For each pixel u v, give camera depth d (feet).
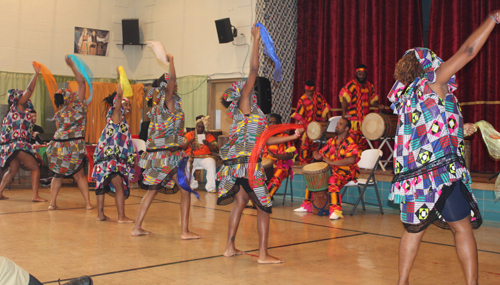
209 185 28.50
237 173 11.05
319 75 32.48
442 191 7.56
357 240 14.14
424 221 7.65
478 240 14.69
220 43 35.78
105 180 16.62
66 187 29.91
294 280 9.70
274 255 12.00
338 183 19.20
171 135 13.65
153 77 41.96
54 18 39.65
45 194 25.79
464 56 7.28
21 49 38.27
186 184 13.78
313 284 9.43
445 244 13.69
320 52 32.42
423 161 7.65
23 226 15.61
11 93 21.65
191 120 38.58
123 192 16.90
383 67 29.48
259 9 32.42
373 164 20.43
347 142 19.57
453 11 25.86
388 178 22.07
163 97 13.46
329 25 32.19
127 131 16.84
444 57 26.30
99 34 41.68
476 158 25.46
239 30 35.63
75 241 13.35
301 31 33.42
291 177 23.95
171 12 40.34
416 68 7.94
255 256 11.85
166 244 13.15
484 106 25.29
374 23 29.78
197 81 38.09
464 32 25.58
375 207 22.62
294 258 11.68
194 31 38.68
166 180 14.03
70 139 18.95
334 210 18.61
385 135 23.77
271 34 32.42
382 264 11.13
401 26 28.68
